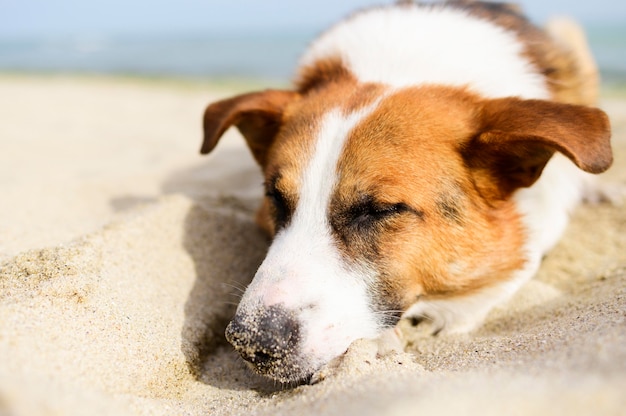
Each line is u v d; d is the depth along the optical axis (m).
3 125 1.17
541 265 0.57
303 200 0.47
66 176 0.77
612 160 0.44
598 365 0.35
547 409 0.33
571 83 0.57
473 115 0.48
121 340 0.42
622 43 3.07
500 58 0.53
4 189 0.68
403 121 0.48
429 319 0.50
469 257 0.48
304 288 0.44
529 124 0.46
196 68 2.97
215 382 0.44
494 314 0.50
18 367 0.36
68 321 0.42
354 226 0.46
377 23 0.56
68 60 4.14
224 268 0.52
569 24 0.72
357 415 0.34
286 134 0.50
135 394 0.40
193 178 0.75
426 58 0.52
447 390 0.35
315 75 0.55
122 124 1.22
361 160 0.46
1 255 0.49
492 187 0.48
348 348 0.43
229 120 0.52
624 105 1.18
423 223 0.46
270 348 0.42
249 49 4.81
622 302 0.44
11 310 0.40
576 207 0.66
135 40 9.59
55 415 0.33
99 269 0.46
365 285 0.45
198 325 0.47
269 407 0.39
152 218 0.53
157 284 0.48
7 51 6.29
